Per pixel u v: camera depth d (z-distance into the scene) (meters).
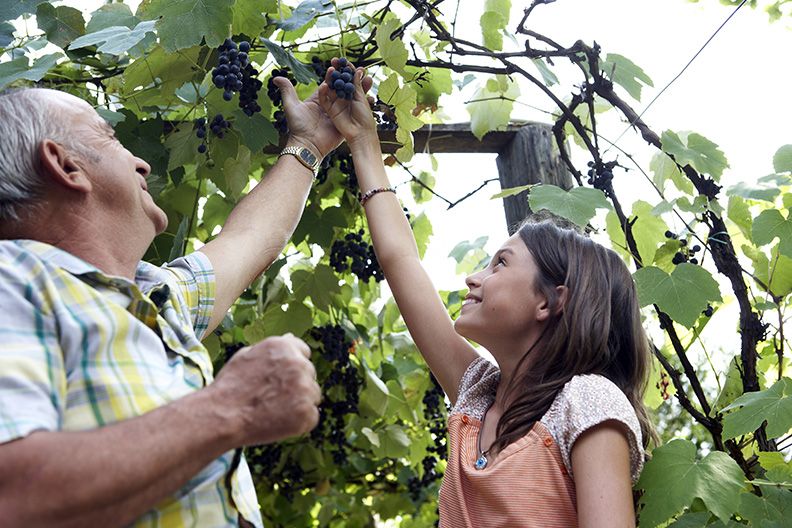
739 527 1.84
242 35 2.20
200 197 2.64
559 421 1.60
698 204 2.22
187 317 1.46
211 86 2.26
